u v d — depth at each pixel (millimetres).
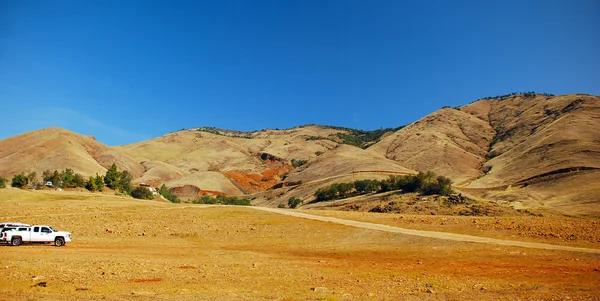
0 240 34531
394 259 30172
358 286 18781
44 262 24219
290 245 39219
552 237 38531
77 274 20156
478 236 41031
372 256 31969
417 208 89500
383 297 16094
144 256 29969
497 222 48281
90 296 15094
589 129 187000
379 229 45906
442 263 27766
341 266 26281
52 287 16766
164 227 48125
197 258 29609
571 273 22766
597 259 28344
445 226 47906
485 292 17312
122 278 19531
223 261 27969
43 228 35719
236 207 67438
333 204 124375
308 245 39000
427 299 15773
